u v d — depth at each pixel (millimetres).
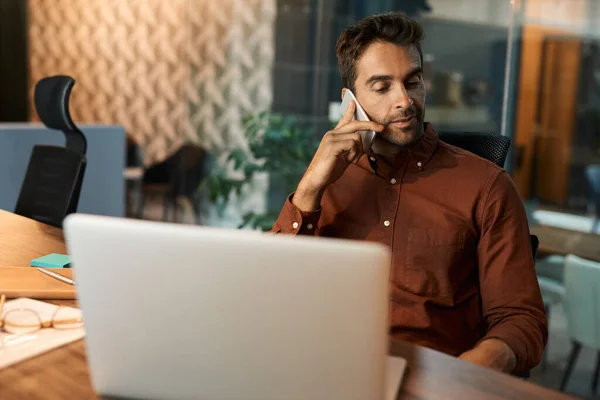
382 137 1573
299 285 796
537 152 3637
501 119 3865
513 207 1516
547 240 3262
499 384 987
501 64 3848
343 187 1646
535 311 1422
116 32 6914
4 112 7637
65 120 2459
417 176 1580
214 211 5023
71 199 2322
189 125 5203
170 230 823
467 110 3984
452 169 1566
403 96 1510
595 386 2676
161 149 6680
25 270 1496
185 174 5238
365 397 826
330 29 4406
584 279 2506
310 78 4496
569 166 3619
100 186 4613
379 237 1579
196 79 5133
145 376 899
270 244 794
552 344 2979
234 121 4918
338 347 811
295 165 4484
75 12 7188
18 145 4125
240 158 4762
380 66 1522
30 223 2131
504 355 1290
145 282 848
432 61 4055
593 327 2496
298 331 815
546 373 2775
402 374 1005
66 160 2422
